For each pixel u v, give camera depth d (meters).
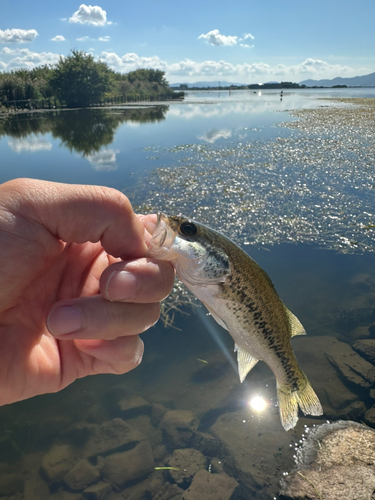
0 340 0.15
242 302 0.22
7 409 0.35
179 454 0.31
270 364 0.25
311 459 0.29
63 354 0.17
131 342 0.17
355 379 0.36
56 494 0.28
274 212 0.78
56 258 0.15
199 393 0.36
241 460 0.29
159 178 1.07
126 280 0.14
